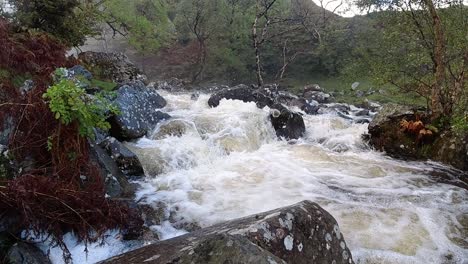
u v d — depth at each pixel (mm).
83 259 3949
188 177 6457
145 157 6695
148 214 5098
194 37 28406
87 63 10883
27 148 4316
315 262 3438
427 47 9477
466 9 8969
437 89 8742
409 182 6785
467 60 8500
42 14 9578
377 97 18375
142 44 22203
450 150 7785
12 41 6469
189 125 8156
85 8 13008
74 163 4387
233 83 27156
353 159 8062
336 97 19797
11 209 3805
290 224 3453
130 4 22312
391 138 8648
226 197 5781
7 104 4430
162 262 2840
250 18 25859
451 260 4430
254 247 2490
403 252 4527
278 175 6844
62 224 4051
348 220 5203
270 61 28734
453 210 5645
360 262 4340
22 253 3531
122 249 4199
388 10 10234
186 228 4891
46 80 5727
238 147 8148
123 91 7680
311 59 28422
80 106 4281
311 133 9828
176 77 26500
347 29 26312
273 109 9586
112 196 5070
